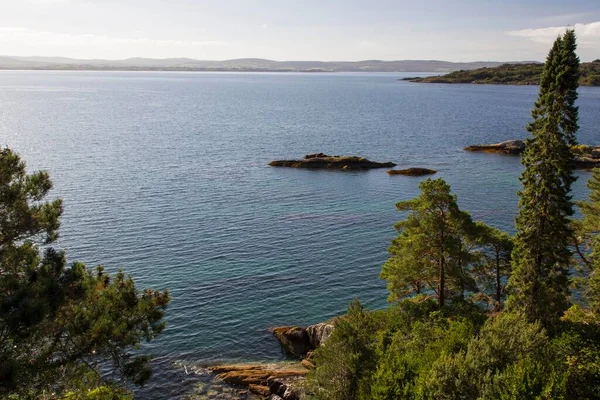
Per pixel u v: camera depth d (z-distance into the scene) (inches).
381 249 2583.7
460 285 1546.5
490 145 5477.4
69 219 2866.6
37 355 680.4
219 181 3941.9
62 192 3430.1
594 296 1566.2
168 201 3319.4
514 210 3294.8
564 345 1136.8
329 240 2694.4
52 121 7564.0
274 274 2267.5
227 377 1557.6
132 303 769.6
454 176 4274.1
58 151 4990.2
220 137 6309.1
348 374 1104.8
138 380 762.2
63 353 706.8
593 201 1902.1
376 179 4146.2
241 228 2842.0
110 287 776.9
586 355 1116.5
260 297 2064.5
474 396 919.0
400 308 1476.4
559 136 1411.2
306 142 6023.6
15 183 709.9
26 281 676.7
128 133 6456.7
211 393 1496.1
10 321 610.2
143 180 3870.6
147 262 2333.9
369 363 1121.4
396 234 2800.2
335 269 2341.3
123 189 3575.3
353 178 4168.3
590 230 1847.9
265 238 2696.9
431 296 1697.8
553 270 1492.4
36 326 661.9
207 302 2007.9
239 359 1680.6
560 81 1385.3
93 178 3873.0
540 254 1469.0
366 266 2381.9
